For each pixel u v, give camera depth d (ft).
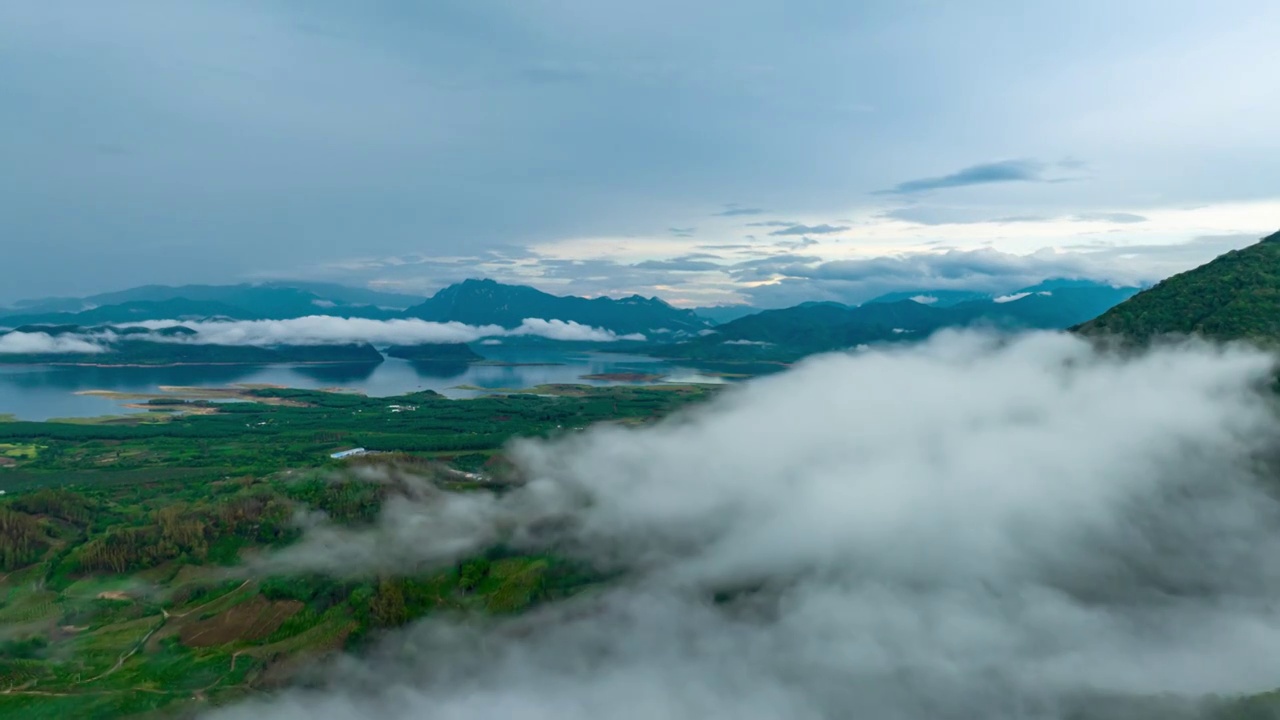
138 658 575.79
